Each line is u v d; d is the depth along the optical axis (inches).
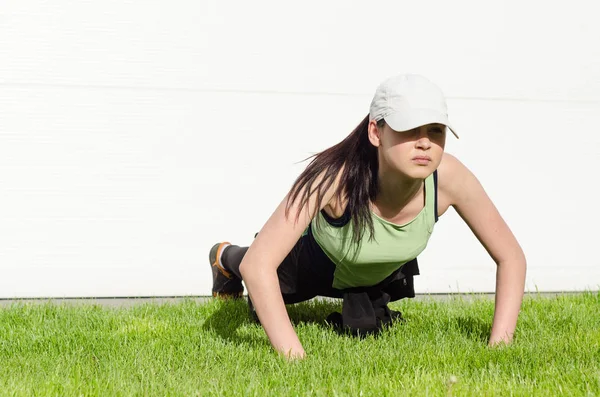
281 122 187.6
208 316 149.3
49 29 180.2
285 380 105.0
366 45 189.6
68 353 123.2
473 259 195.2
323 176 114.2
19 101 179.8
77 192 182.2
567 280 196.7
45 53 180.2
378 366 112.5
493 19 193.0
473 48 192.5
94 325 140.9
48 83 180.5
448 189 119.6
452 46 191.9
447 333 135.3
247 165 187.2
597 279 197.9
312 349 122.3
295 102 187.8
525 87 194.5
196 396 98.1
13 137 179.8
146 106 183.6
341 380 106.7
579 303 164.9
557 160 196.5
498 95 193.8
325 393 100.3
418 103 104.2
